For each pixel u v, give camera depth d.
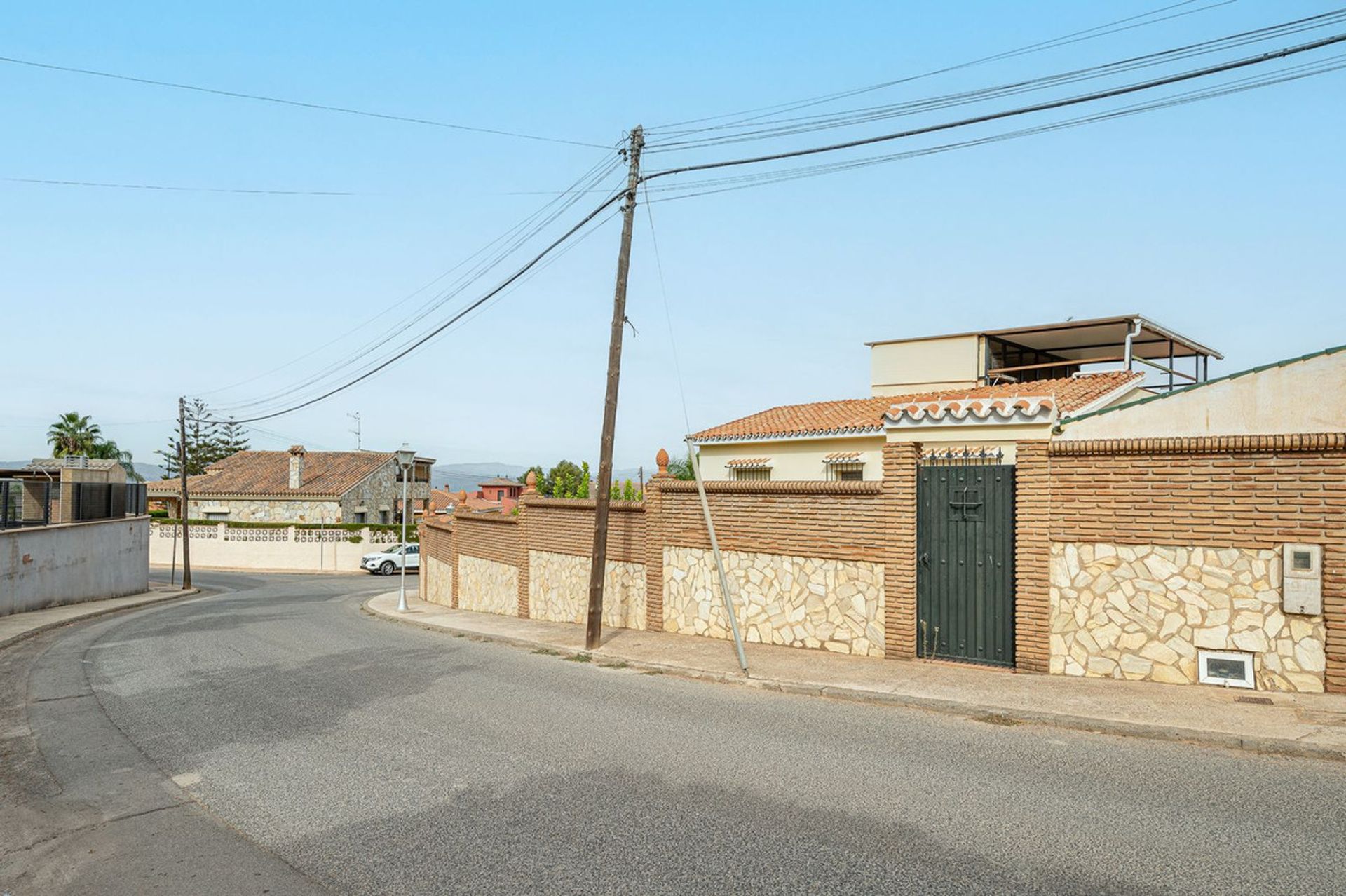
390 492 61.22
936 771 7.19
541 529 19.91
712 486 14.72
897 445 11.99
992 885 4.96
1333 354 12.23
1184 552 9.82
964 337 24.02
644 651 13.81
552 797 6.72
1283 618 9.29
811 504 13.15
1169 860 5.25
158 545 55.84
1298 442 9.16
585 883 5.14
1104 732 8.41
